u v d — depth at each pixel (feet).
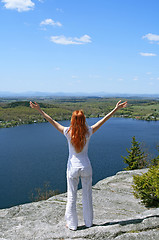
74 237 9.85
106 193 20.98
